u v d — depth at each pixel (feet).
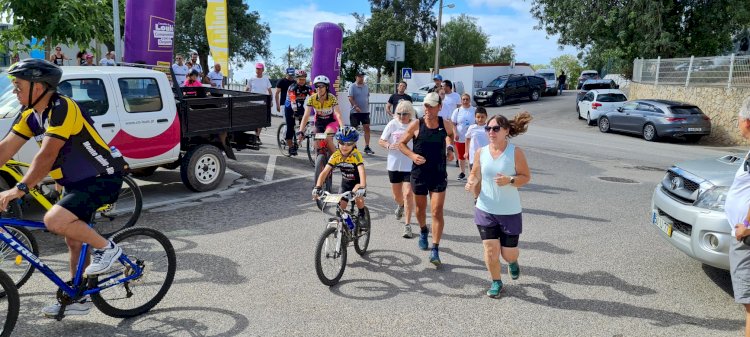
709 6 82.53
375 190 29.50
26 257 12.29
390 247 19.89
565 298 15.49
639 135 69.77
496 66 124.57
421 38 183.83
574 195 29.73
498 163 14.78
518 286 16.33
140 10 33.94
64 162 11.97
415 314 14.28
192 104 26.58
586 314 14.48
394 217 24.11
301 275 16.80
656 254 19.58
